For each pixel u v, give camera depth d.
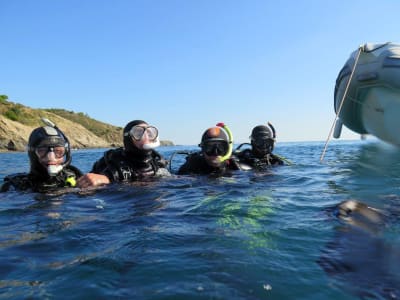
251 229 0.83
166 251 0.68
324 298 0.50
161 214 1.00
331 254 0.67
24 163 4.85
